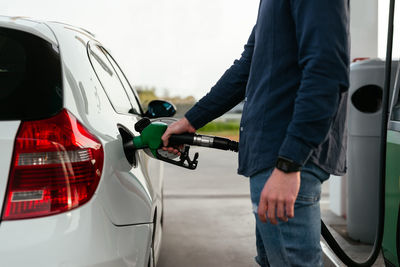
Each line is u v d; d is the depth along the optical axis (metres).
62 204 1.39
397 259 2.59
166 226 4.62
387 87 2.51
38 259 1.33
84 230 1.40
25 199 1.36
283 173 1.32
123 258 1.51
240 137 1.55
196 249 3.88
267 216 1.40
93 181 1.47
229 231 4.43
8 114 1.43
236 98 1.81
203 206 5.54
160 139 1.74
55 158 1.41
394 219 2.61
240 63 1.81
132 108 2.61
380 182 2.54
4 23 1.70
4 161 1.37
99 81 1.93
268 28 1.46
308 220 1.47
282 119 1.44
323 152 1.46
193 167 1.80
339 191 4.82
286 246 1.47
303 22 1.34
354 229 3.95
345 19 1.33
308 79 1.30
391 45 2.49
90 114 1.62
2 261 1.31
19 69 1.54
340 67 1.30
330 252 3.68
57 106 1.49
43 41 1.67
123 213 1.57
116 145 1.68
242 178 7.70
